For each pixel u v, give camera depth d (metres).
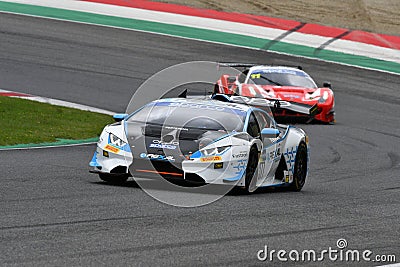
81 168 39.22
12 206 27.94
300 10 116.44
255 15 111.50
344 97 80.62
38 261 20.48
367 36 107.12
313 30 106.69
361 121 70.75
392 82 88.50
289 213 29.88
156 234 24.53
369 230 27.48
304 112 65.81
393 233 27.19
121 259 21.19
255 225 26.98
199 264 21.19
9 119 55.38
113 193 31.81
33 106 62.69
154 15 106.25
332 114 68.06
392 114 75.25
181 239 24.03
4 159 40.66
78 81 76.44
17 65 79.88
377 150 56.34
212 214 28.50
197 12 109.69
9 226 24.58
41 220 25.75
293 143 37.66
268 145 35.50
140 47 91.75
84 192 31.75
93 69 81.56
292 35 103.19
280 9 115.88
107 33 96.00
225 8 113.44
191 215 28.05
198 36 98.38
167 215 27.77
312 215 29.81
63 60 83.62
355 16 116.81
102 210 28.03
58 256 21.12
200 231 25.36
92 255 21.45
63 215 26.78
